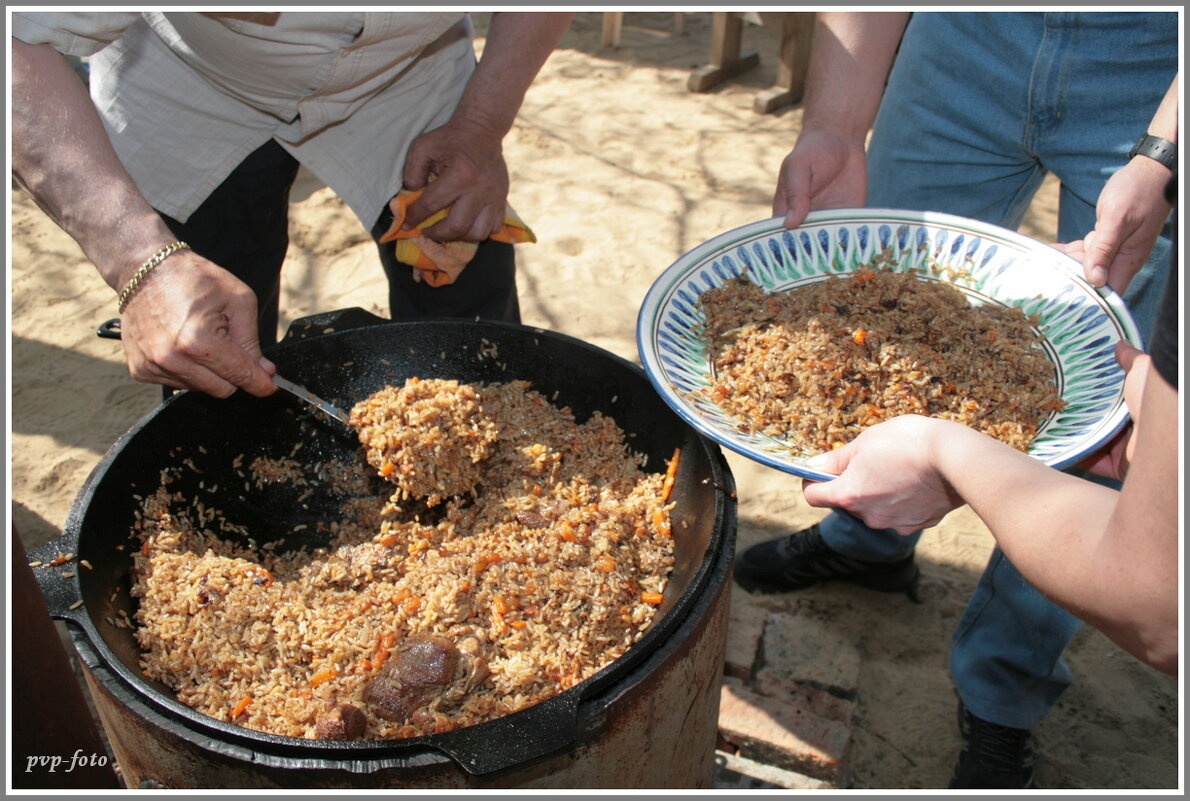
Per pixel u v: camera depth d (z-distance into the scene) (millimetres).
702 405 1320
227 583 1306
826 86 1702
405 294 2078
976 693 1785
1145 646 771
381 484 1585
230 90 1685
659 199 3625
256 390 1331
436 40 1832
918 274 1561
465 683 1188
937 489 1048
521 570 1340
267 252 1997
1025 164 1758
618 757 1095
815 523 2395
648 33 5082
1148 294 1549
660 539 1396
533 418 1566
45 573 1128
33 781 959
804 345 1401
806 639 2061
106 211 1275
